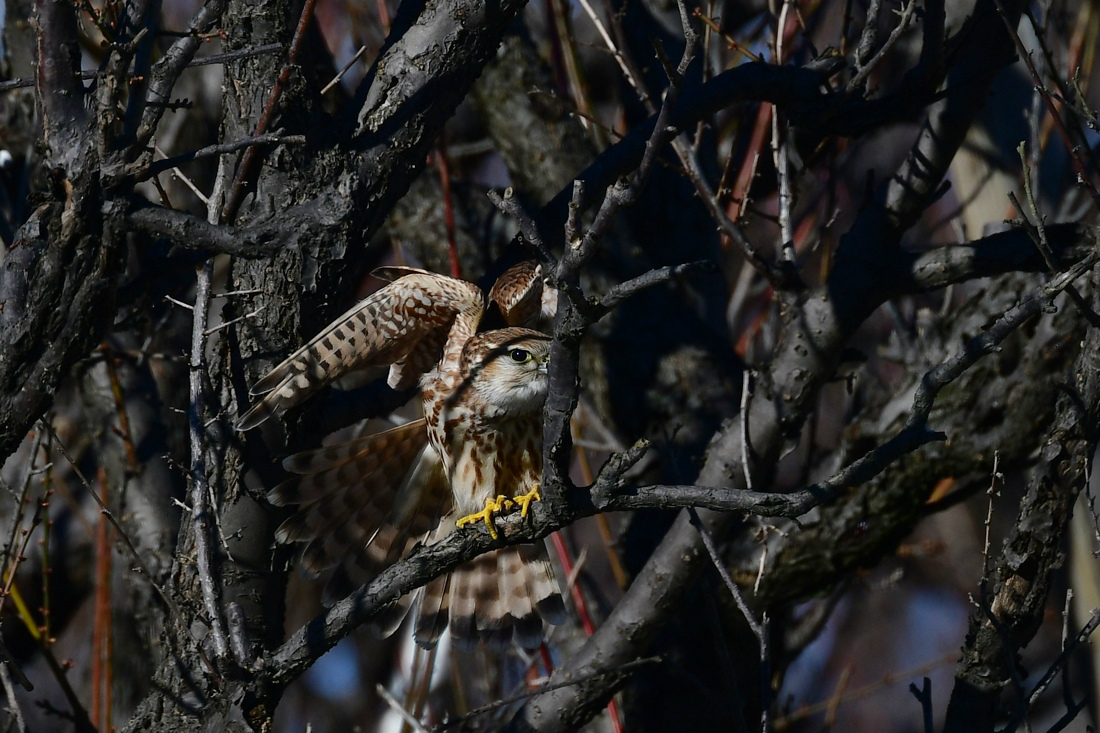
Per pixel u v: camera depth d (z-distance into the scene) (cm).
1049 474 845
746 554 1170
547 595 962
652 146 548
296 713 1580
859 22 1384
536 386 939
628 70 1071
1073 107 782
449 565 754
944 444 1129
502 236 1416
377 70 926
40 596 1338
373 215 900
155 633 1175
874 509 1145
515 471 967
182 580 875
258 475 878
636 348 1295
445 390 949
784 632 1205
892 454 638
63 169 797
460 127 1572
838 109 1030
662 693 1183
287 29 884
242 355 873
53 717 1306
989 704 870
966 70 1027
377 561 955
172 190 1281
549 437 660
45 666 1338
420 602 970
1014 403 1111
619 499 684
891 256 1063
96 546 1240
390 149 905
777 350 1092
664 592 1042
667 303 1330
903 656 1836
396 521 964
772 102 1056
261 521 878
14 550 970
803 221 1452
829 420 1532
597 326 1312
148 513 1188
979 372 1123
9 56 1159
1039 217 740
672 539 1048
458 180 1441
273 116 868
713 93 1037
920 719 1781
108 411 1212
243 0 880
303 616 1511
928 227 1705
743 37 1416
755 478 1095
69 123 802
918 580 1833
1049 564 852
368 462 942
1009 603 862
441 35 925
